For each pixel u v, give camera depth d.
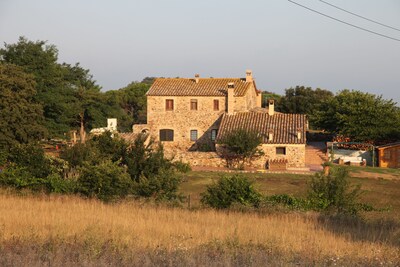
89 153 32.94
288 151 51.53
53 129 56.78
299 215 23.89
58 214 20.52
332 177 27.95
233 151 51.44
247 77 62.38
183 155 52.03
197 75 61.81
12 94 46.53
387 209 29.11
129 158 31.58
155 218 21.16
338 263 13.46
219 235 17.27
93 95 65.00
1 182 29.44
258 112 57.03
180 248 14.40
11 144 45.06
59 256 13.00
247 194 27.30
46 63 56.06
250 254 13.99
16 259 12.52
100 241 14.72
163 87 60.88
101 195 28.28
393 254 14.91
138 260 12.86
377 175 46.81
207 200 27.48
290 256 14.00
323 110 64.75
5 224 17.31
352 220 22.97
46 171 30.97
